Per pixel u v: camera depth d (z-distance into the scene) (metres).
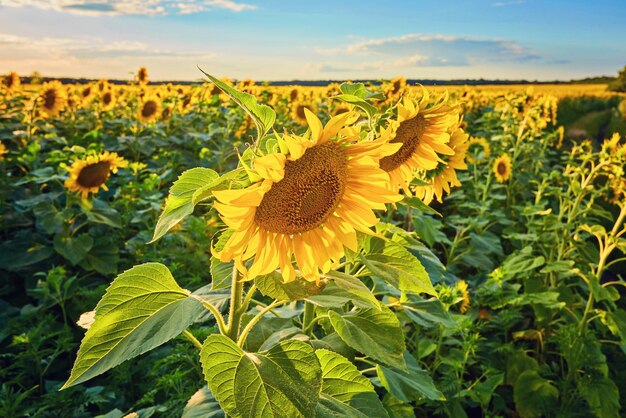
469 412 4.36
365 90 2.03
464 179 7.43
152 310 1.56
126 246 5.50
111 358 1.44
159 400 3.56
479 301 4.48
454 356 3.68
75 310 4.65
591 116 27.31
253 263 1.53
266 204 1.51
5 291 5.32
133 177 7.07
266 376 1.44
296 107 11.15
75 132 10.86
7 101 11.02
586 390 4.10
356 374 1.90
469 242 6.15
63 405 3.46
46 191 7.22
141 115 10.14
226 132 9.22
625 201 4.52
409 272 1.85
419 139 2.22
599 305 5.79
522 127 8.94
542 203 6.43
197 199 1.37
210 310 1.62
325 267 1.59
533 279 4.81
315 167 1.52
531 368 4.43
